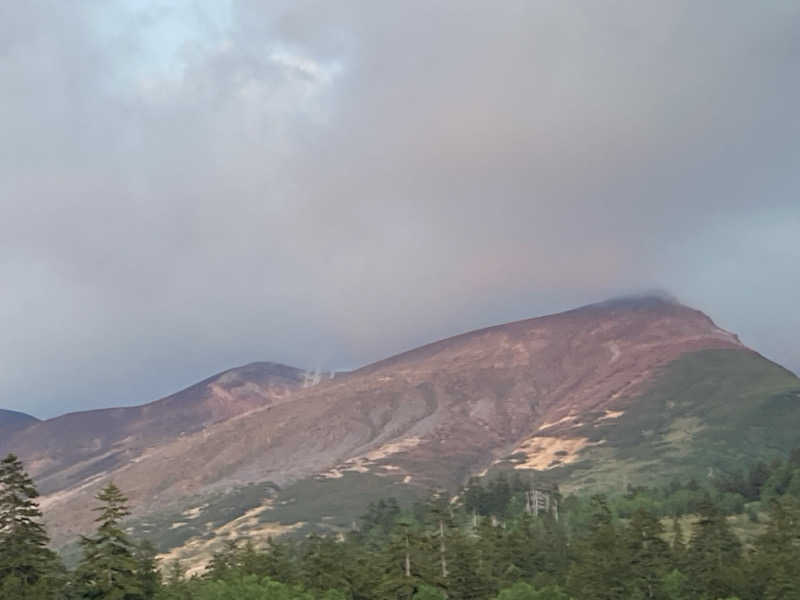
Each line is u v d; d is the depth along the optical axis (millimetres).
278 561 129250
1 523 88062
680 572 132625
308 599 105250
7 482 89062
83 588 87625
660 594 128750
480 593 122938
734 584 127250
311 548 134375
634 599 125438
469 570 124250
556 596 117250
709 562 135250
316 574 118125
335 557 123438
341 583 115188
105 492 90562
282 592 106625
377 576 116250
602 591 125500
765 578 127000
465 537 138750
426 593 106188
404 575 108188
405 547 111312
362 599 115188
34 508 90125
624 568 129750
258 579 117438
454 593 121438
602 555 134250
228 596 105812
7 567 86875
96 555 88750
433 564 120812
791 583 120375
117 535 89000
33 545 89250
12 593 85312
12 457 89750
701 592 128500
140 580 95375
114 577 88625
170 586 118500
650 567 131750
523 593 115000
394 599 106938
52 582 89375
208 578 129500
